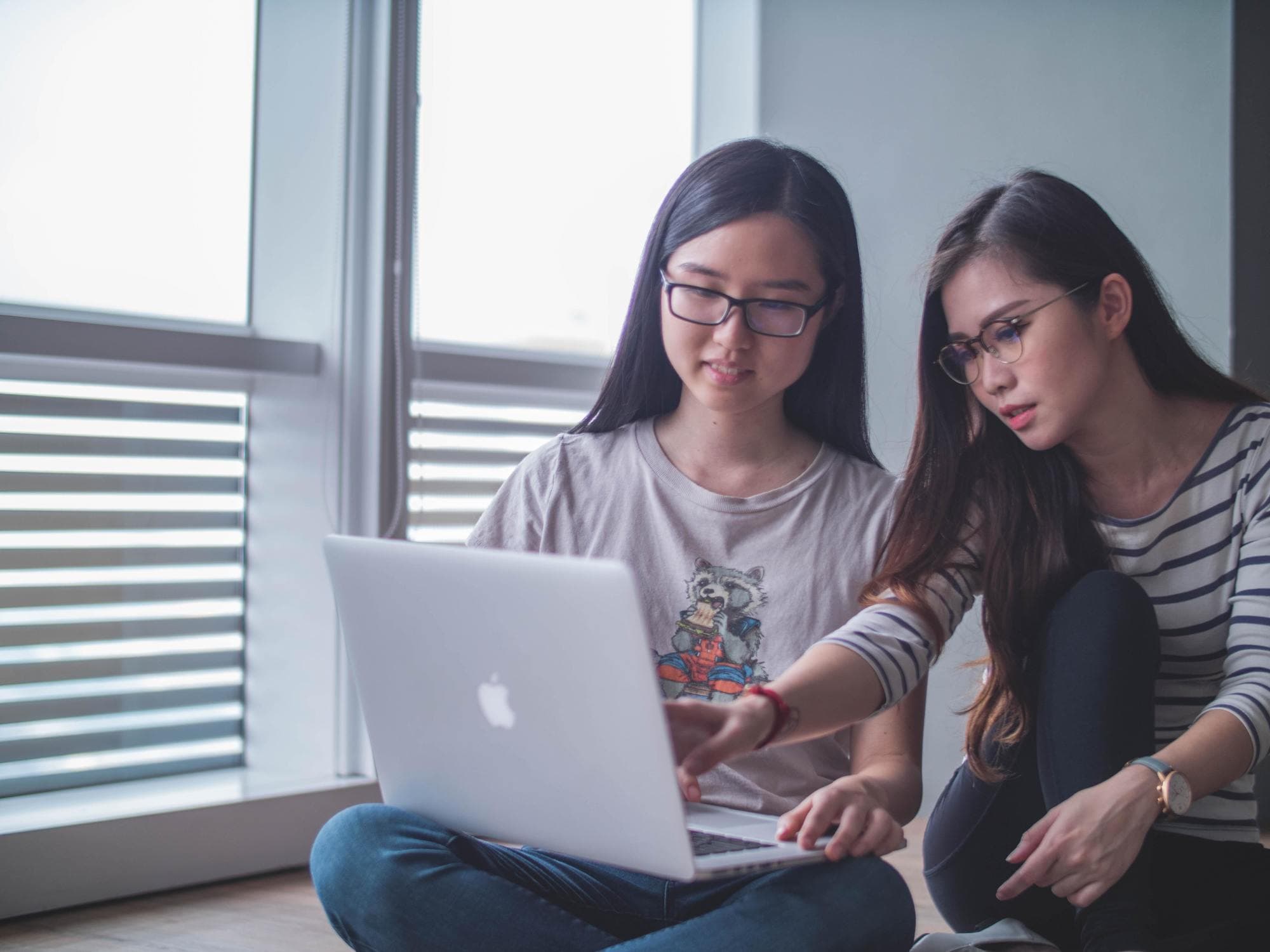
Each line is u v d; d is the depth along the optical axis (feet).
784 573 4.42
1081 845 3.58
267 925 5.93
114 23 7.35
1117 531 4.43
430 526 8.63
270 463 7.86
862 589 4.38
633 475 4.65
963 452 4.50
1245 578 4.20
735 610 4.40
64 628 7.28
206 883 6.67
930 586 4.30
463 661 3.47
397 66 7.57
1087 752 3.79
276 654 7.82
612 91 9.61
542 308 9.20
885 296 8.77
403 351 7.65
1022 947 4.08
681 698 4.35
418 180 7.73
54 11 7.13
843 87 8.99
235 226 7.89
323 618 7.58
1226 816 4.29
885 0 8.89
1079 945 4.42
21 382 7.08
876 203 8.86
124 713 7.52
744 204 4.22
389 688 3.77
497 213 8.88
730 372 4.24
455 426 8.73
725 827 3.74
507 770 3.51
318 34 7.71
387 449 7.57
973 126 8.67
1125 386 4.35
